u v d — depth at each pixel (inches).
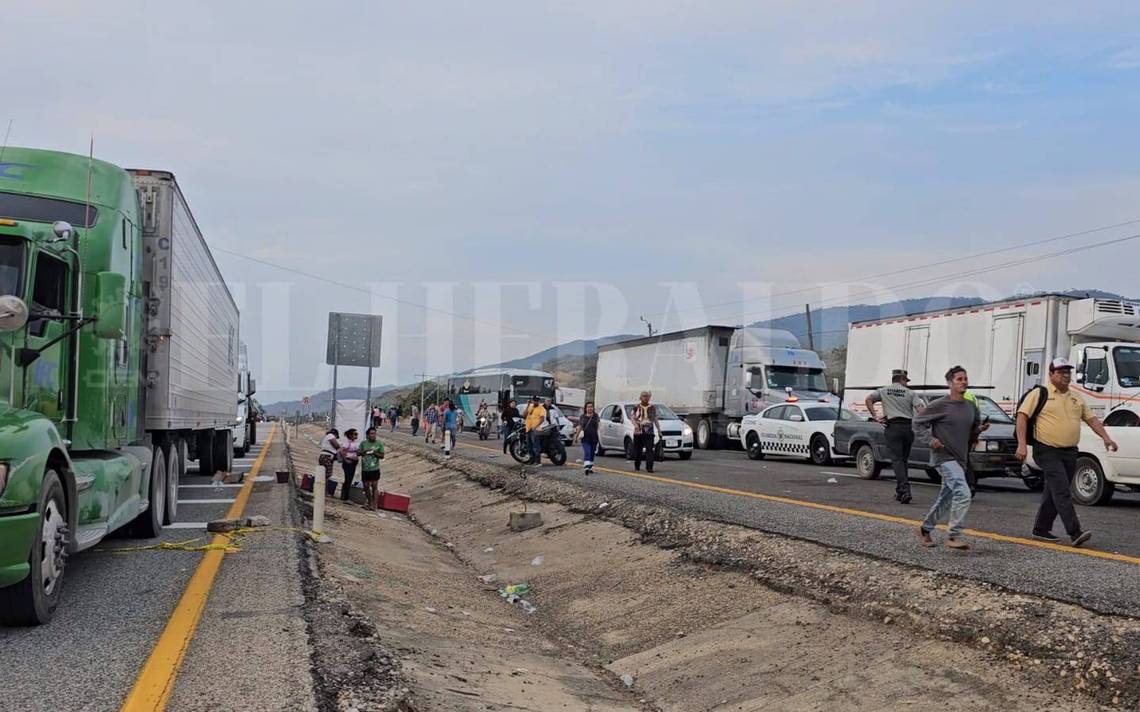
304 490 835.4
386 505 868.6
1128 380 804.0
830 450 958.4
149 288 486.3
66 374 349.4
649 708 324.5
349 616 312.7
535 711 283.4
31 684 228.1
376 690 235.6
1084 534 390.6
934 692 269.3
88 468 357.1
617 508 614.2
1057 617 282.7
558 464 962.7
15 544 270.5
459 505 869.8
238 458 1238.9
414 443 1761.8
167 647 260.7
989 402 745.0
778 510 533.6
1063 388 398.9
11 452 270.5
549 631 437.4
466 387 2352.4
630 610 427.2
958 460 385.7
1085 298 872.3
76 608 315.0
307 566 396.8
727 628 366.0
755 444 1093.1
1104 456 565.0
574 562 536.7
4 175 376.8
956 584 327.3
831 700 285.3
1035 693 253.1
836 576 370.9
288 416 3567.9
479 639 379.9
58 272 344.2
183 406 546.9
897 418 576.1
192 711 207.8
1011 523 474.0
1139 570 336.8
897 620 317.7
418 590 461.4
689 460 1080.2
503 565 589.9
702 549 463.5
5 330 304.5
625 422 1082.7
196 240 590.9
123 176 422.6
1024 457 401.1
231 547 442.0
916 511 527.2
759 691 307.3
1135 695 238.2
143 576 372.5
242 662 245.9
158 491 487.8
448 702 260.4
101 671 239.5
